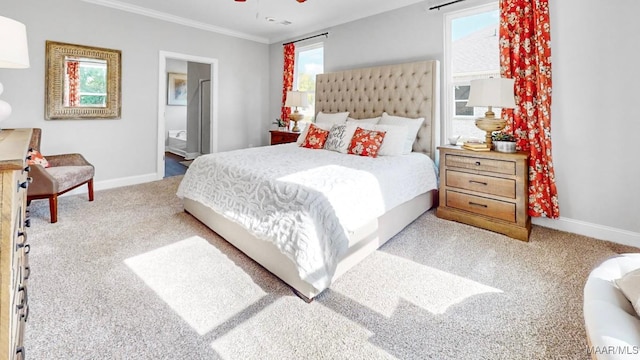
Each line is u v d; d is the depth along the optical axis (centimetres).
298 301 174
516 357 133
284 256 185
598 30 250
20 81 347
